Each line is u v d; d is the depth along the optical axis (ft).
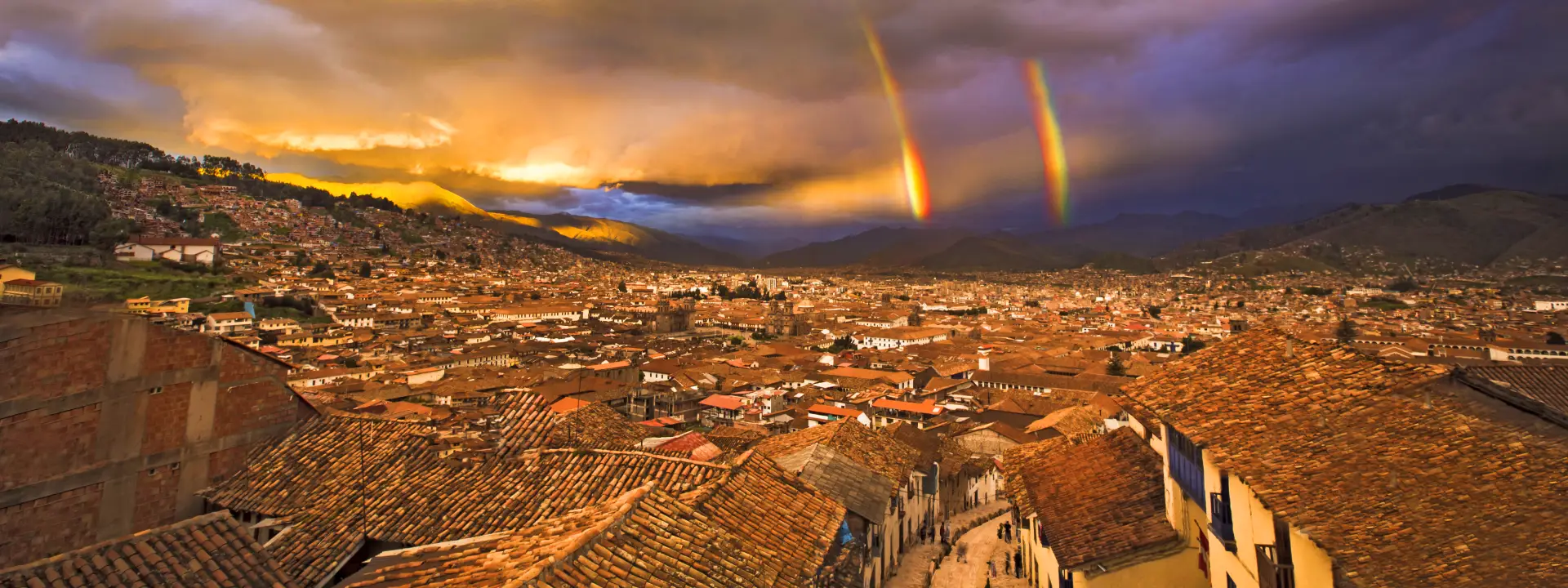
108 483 53.06
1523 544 31.94
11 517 47.78
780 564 48.65
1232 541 53.88
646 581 39.32
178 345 58.34
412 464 65.26
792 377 436.76
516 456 66.33
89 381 52.31
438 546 44.65
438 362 445.37
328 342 442.91
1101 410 173.58
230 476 61.72
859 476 100.32
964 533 153.38
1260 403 54.70
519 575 36.19
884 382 411.34
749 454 64.75
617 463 62.85
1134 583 67.97
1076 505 80.89
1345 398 50.06
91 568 40.11
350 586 40.73
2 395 47.80
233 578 42.91
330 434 68.44
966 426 263.49
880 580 105.50
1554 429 39.91
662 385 387.55
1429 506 36.52
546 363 483.51
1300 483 42.57
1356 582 34.24
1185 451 64.13
